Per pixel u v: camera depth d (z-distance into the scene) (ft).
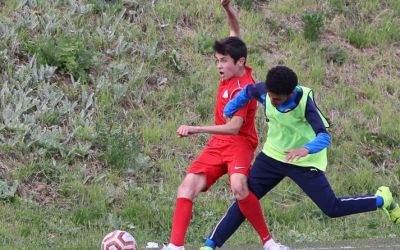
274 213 101.86
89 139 107.04
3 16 120.67
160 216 96.58
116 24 127.24
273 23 141.49
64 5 127.85
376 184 114.01
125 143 106.73
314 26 141.28
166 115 117.19
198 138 115.03
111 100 114.73
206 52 130.82
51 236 88.43
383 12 152.46
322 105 128.36
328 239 94.58
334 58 139.03
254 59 131.95
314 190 61.46
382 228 100.99
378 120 128.57
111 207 97.50
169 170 106.63
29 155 101.35
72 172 101.09
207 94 122.31
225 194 105.29
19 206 92.94
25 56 116.37
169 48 128.36
